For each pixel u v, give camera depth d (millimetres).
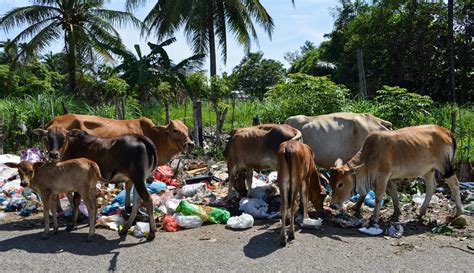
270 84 40281
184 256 5348
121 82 13258
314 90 11695
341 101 11672
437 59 21453
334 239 5859
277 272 4863
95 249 5633
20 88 25625
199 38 18953
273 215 6828
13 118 12695
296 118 8289
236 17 18859
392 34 22422
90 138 6496
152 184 8141
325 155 8016
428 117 13133
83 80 19125
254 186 8078
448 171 6555
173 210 6887
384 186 6309
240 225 6312
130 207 6984
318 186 6785
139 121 8000
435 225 6410
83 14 20859
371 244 5672
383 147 6305
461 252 5391
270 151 7117
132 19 20969
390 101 11750
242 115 17094
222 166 10523
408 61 21766
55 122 7555
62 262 5223
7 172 9227
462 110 16125
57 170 5957
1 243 5883
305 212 6383
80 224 6699
